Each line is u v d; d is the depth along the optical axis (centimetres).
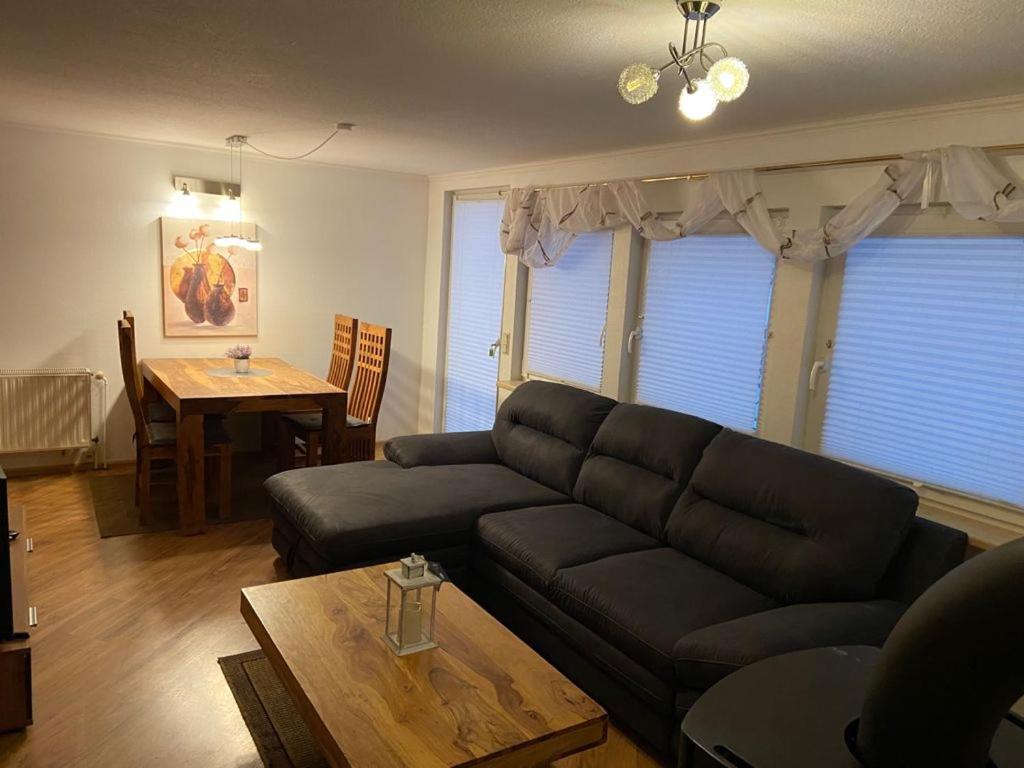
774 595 255
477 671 202
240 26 225
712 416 380
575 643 261
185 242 517
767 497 270
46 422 482
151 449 405
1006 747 128
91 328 495
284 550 352
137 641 286
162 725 237
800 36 202
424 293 626
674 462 313
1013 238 263
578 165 443
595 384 450
